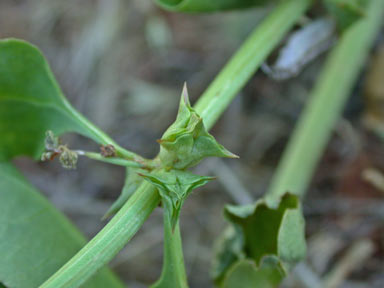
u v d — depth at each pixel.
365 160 0.14
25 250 0.08
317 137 0.12
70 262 0.06
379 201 0.13
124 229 0.06
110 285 0.09
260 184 0.14
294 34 0.10
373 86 0.14
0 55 0.08
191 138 0.06
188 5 0.09
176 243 0.06
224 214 0.08
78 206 0.14
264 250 0.08
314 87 0.14
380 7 0.12
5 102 0.08
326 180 0.14
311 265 0.13
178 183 0.06
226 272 0.09
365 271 0.13
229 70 0.09
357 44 0.12
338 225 0.13
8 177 0.09
